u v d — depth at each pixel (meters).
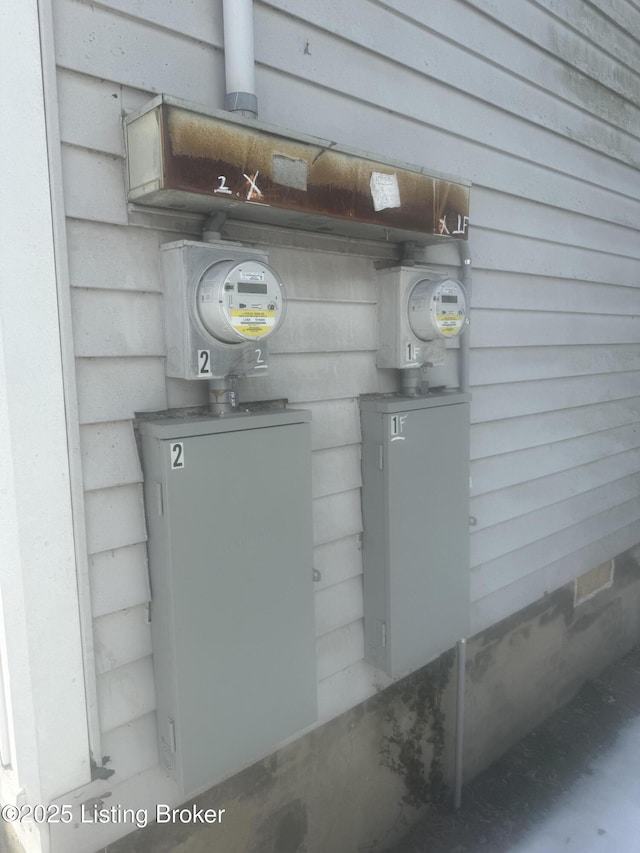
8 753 1.71
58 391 1.59
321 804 2.40
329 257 2.23
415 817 2.82
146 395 1.78
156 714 1.84
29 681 1.60
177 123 1.53
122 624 1.77
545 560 3.50
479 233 2.88
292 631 1.94
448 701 2.92
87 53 1.60
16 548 1.56
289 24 2.02
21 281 1.51
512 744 3.40
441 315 2.32
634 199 4.01
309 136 1.78
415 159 2.51
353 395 2.36
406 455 2.32
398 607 2.35
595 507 3.91
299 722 1.99
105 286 1.67
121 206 1.68
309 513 1.96
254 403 2.06
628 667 4.24
